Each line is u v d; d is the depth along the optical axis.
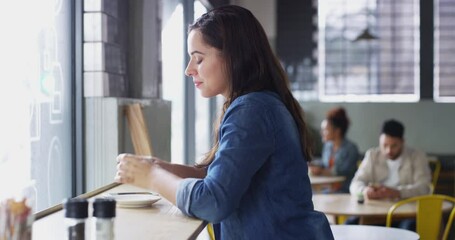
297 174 1.72
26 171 2.49
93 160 2.99
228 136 1.64
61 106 2.84
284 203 1.70
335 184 5.79
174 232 1.51
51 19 2.72
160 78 3.86
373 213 3.91
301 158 1.74
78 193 2.97
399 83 7.83
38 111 2.60
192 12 5.31
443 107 7.69
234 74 1.76
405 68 7.80
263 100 1.70
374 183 4.80
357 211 3.96
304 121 1.83
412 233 2.99
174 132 5.29
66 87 2.91
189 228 1.56
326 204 4.24
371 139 7.77
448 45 7.72
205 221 1.66
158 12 3.81
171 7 4.56
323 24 7.90
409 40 7.79
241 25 1.77
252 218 1.71
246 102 1.68
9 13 2.33
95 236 1.36
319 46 7.91
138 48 3.42
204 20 1.79
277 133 1.69
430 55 7.73
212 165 1.63
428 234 3.95
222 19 1.76
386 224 4.07
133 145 3.09
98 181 2.98
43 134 2.65
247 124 1.65
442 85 7.75
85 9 2.97
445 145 7.68
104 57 2.99
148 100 3.38
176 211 1.80
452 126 7.68
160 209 1.84
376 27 7.83
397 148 4.77
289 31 7.91
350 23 7.87
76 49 2.96
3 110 2.29
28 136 2.51
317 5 7.90
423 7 7.72
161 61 3.88
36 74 2.58
